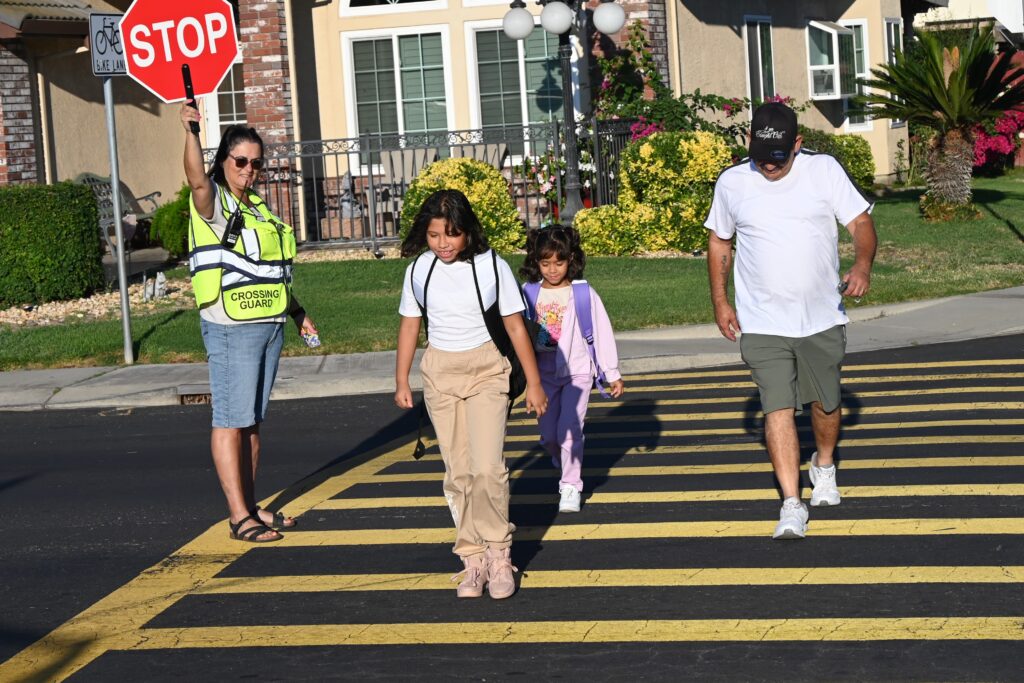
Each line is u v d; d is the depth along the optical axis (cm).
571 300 940
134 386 1566
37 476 1187
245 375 905
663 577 796
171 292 2173
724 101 2692
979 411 1230
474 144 2444
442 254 787
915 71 2745
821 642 679
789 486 854
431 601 778
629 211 2381
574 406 941
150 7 2498
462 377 789
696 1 2917
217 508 1030
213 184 896
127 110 2734
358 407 1447
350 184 2556
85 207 2133
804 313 854
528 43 2670
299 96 2797
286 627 744
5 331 1884
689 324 1778
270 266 905
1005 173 4222
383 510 991
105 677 681
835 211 855
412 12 2691
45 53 2444
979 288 2017
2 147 2348
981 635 678
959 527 861
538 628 722
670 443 1173
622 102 2636
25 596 829
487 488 770
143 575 859
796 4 3447
